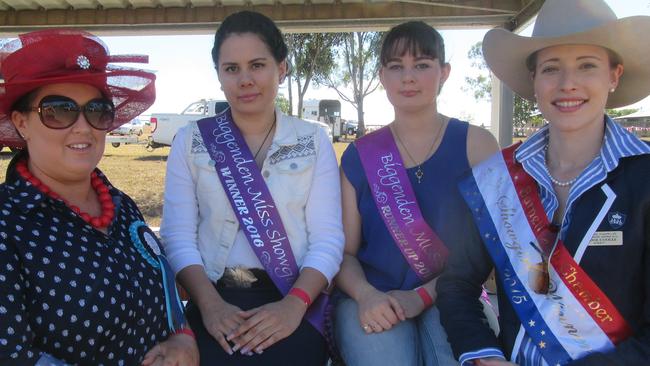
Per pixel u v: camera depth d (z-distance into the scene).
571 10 1.83
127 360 1.69
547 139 1.92
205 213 2.35
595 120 1.77
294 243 2.33
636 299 1.61
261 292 2.28
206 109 17.59
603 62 1.78
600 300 1.62
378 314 2.11
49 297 1.50
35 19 5.01
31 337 1.46
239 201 2.27
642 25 1.69
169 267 1.97
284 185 2.31
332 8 4.71
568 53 1.79
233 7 4.79
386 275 2.36
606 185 1.62
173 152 2.39
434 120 2.49
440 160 2.39
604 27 1.68
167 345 1.87
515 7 4.37
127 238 1.82
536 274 1.74
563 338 1.67
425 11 4.60
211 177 2.31
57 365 1.49
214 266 2.30
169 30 4.91
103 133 1.76
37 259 1.50
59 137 1.64
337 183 2.43
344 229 2.49
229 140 2.35
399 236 2.34
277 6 4.75
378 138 2.49
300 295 2.15
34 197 1.58
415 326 2.28
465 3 4.41
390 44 2.45
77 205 1.76
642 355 1.54
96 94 1.73
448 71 2.54
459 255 1.97
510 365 1.71
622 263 1.59
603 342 1.62
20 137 1.77
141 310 1.72
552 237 1.74
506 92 4.59
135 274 1.73
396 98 2.43
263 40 2.28
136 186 10.27
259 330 2.01
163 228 2.35
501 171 1.90
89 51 1.70
